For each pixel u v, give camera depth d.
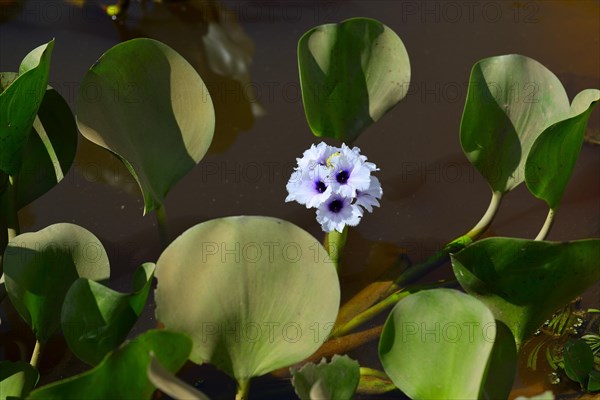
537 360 1.20
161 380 1.02
